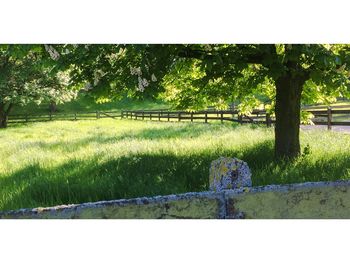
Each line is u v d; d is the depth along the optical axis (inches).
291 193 166.7
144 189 300.4
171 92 499.5
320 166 354.0
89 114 1979.6
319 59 324.8
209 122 1118.4
